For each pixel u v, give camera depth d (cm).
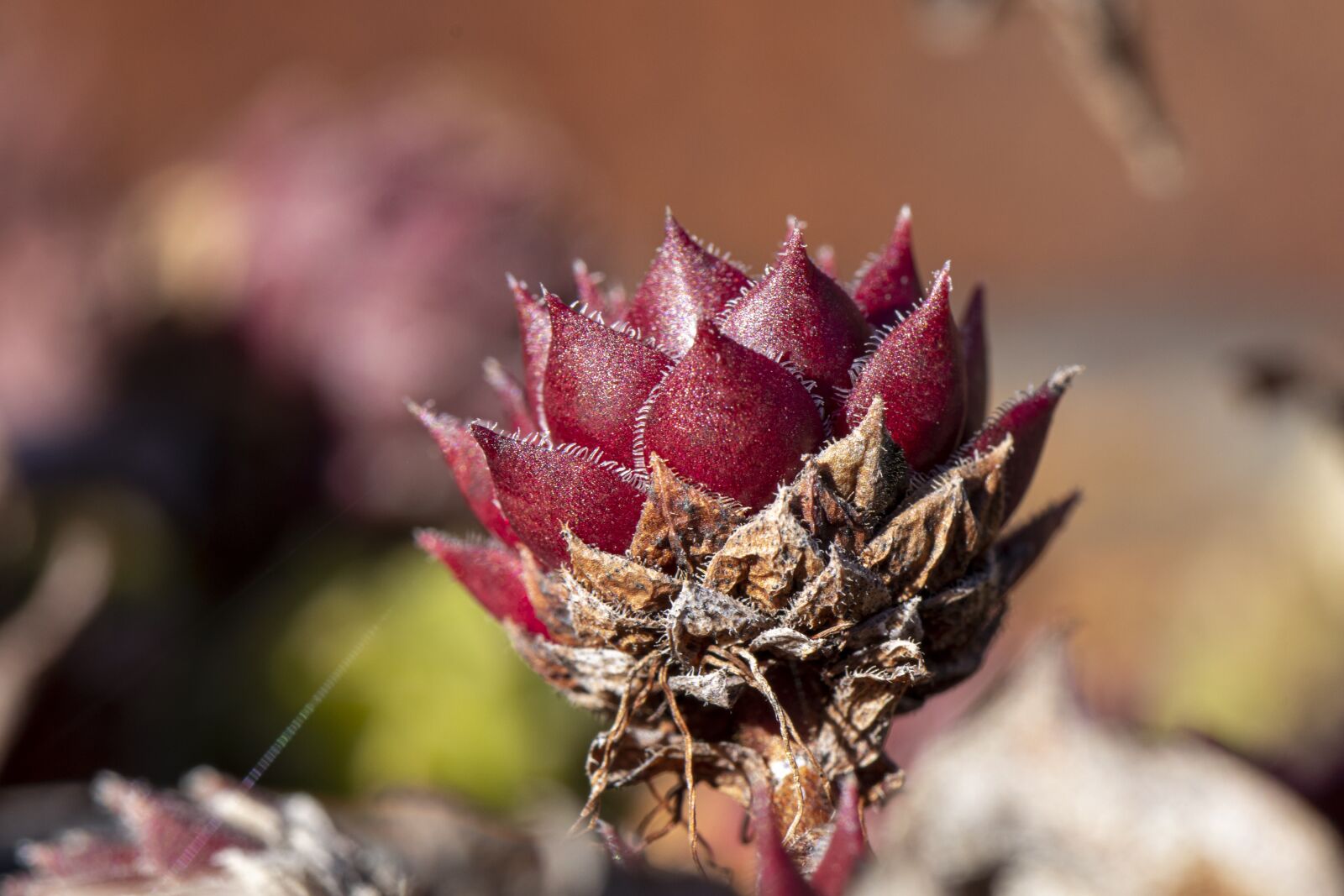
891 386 14
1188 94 78
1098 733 19
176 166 36
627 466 14
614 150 81
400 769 27
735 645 14
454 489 30
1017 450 15
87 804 24
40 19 73
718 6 82
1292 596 32
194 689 29
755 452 14
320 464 30
